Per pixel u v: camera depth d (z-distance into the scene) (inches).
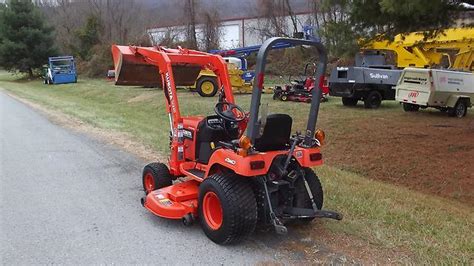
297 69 1238.3
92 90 1090.1
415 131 489.4
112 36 1860.2
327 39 389.4
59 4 2208.4
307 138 201.3
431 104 606.9
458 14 389.7
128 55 254.2
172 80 234.2
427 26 389.7
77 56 1782.7
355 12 369.7
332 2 377.7
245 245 195.8
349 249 188.9
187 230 213.5
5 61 1776.6
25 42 1765.5
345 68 681.0
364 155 410.9
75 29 1971.0
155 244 198.7
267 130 187.5
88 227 219.0
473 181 336.8
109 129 511.8
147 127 524.1
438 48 733.3
